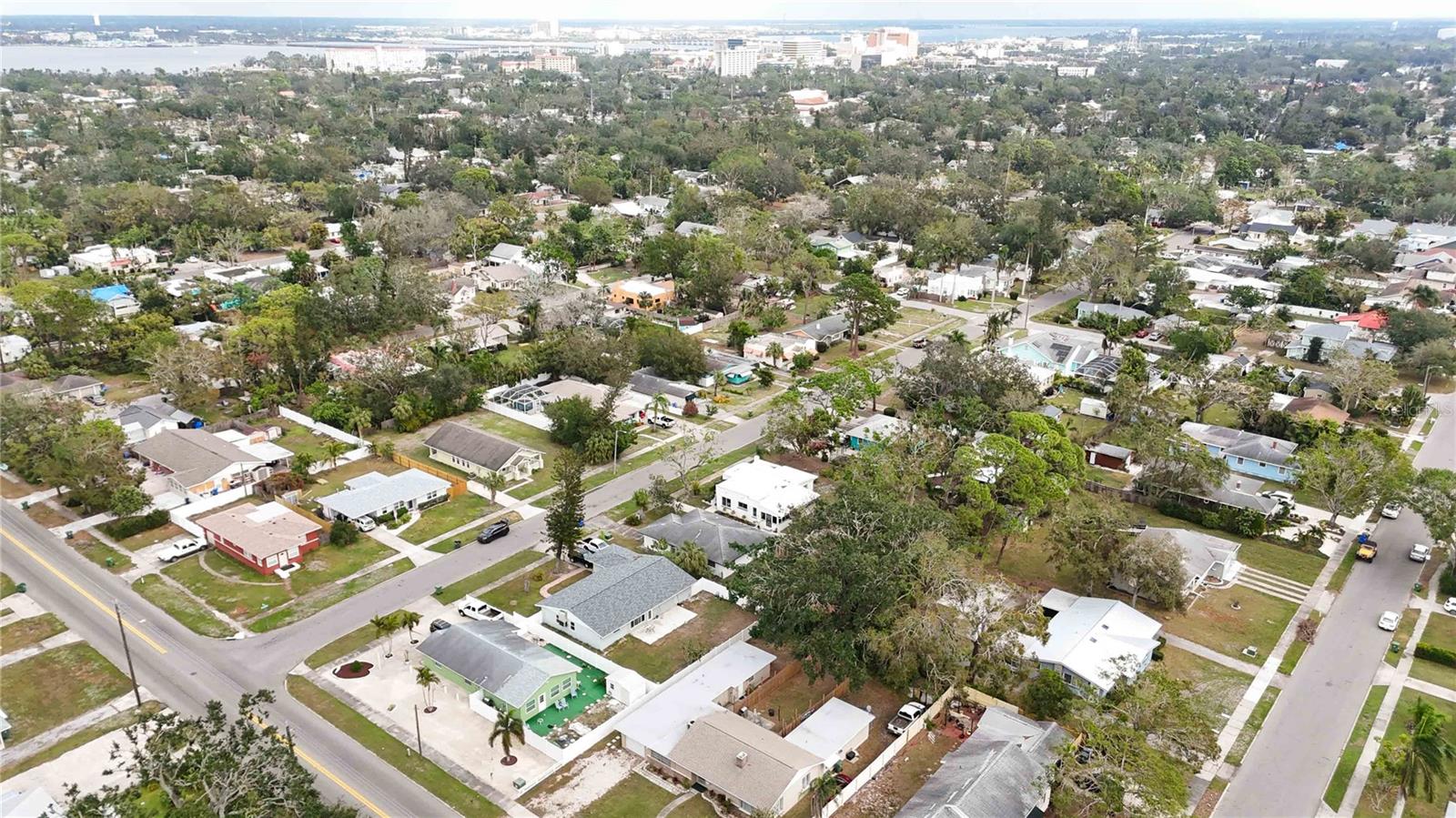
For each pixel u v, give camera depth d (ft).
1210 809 201.98
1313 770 213.66
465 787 206.49
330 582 286.87
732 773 203.00
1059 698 226.99
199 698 232.73
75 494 325.83
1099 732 196.65
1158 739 205.67
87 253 627.05
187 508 323.98
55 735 219.61
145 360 433.48
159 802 186.19
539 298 534.78
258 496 340.18
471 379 424.87
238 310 517.96
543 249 637.30
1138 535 284.20
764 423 414.62
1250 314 554.46
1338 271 620.08
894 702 239.91
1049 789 200.23
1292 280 601.21
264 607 272.92
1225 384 404.36
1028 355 479.00
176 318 515.91
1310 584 293.23
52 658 247.50
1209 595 287.48
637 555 293.02
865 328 522.47
